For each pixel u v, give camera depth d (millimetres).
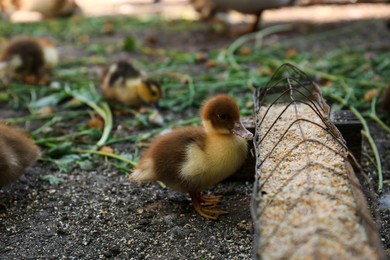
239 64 1980
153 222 1321
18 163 1361
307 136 1298
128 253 1266
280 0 2281
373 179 1412
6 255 1266
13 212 1353
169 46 2287
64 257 1261
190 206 1356
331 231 1112
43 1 2674
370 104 1655
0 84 1837
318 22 2559
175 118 1658
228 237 1285
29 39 1868
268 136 1311
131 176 1352
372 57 1924
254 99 1391
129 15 2863
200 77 1842
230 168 1304
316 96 1398
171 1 3164
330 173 1208
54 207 1363
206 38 2389
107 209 1355
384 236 1275
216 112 1283
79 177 1442
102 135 1569
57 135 1594
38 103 1731
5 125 1429
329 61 1918
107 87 1710
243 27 2502
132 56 2160
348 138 1399
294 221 1134
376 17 2568
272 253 1096
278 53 2102
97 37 2473
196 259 1250
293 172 1220
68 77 1873
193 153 1295
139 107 1703
